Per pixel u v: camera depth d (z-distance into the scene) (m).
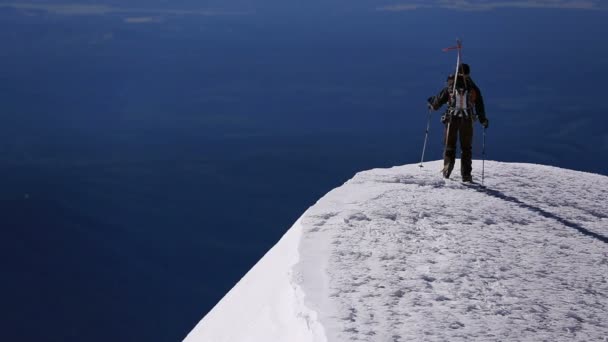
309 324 4.88
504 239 8.04
